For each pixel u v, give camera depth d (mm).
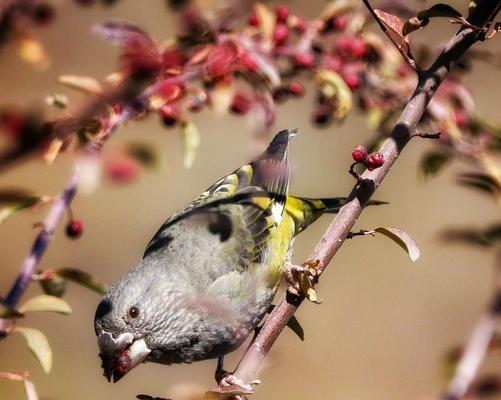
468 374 8133
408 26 7879
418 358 19297
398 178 20406
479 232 9500
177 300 9602
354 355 19344
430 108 10672
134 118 9445
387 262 20297
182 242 10133
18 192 8656
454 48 8109
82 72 14453
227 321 9977
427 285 20000
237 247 10234
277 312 8016
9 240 18656
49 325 17844
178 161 19219
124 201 19359
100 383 17562
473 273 20078
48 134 7656
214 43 10125
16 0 10367
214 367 17078
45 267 18406
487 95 19938
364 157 7906
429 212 20328
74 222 9266
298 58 10562
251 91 10578
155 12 16266
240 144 19562
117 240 19078
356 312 19797
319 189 18688
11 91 13570
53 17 10789
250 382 7820
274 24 10680
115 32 9469
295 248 18062
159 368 17516
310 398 18703
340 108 10445
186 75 9695
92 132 9008
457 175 10352
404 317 19578
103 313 9352
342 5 10906
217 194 10906
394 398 18609
